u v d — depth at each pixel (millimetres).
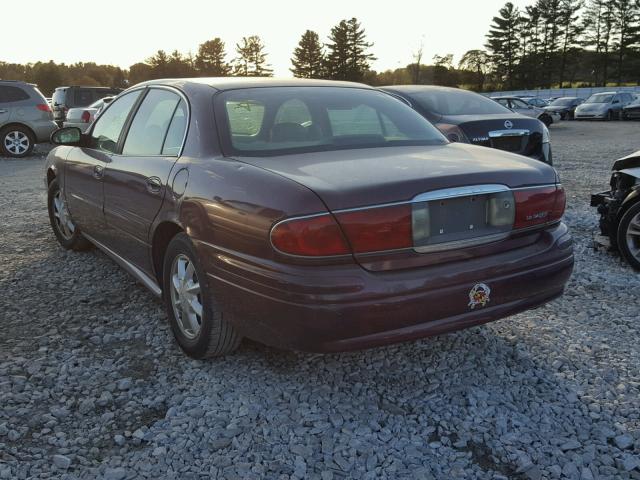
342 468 2527
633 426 2807
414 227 2662
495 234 2920
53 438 2736
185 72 108000
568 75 91750
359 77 97000
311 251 2527
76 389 3164
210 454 2623
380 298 2586
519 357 3480
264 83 3736
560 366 3371
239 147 3182
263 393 3082
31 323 4004
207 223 2961
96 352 3586
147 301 4395
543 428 2803
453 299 2740
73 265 5258
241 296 2787
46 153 16125
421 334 2715
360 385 3158
